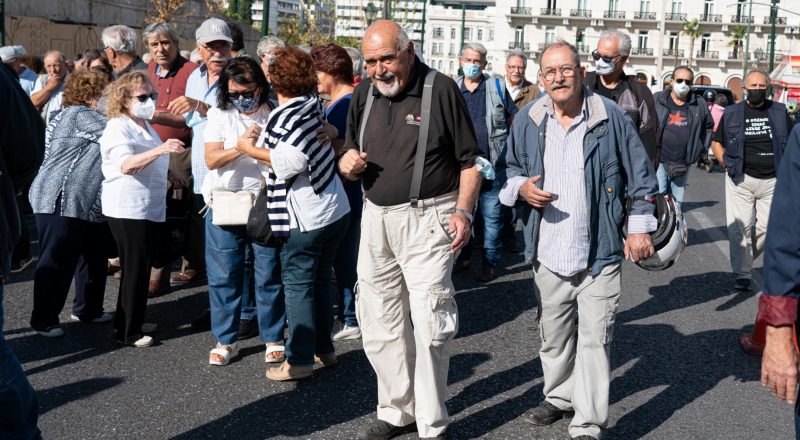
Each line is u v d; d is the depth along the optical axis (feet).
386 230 12.82
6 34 47.60
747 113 23.31
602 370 12.90
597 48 19.38
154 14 68.64
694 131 26.94
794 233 7.61
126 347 17.47
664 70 281.13
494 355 17.46
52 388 15.05
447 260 12.70
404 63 12.30
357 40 152.05
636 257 12.85
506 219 28.76
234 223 15.52
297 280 15.23
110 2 60.08
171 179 19.54
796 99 81.35
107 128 16.94
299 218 14.78
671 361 17.39
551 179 13.14
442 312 12.75
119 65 23.27
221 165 15.75
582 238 12.95
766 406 14.99
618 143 12.98
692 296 23.08
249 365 16.57
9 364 10.43
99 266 19.01
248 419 13.89
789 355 7.66
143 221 17.02
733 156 23.44
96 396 14.73
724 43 277.64
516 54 26.00
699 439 13.51
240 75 15.46
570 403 13.96
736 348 18.39
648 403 15.02
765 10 271.49
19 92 10.82
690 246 31.14
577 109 13.11
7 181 10.59
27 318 19.31
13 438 10.50
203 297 21.56
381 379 13.35
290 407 14.44
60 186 17.76
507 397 15.07
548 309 13.52
